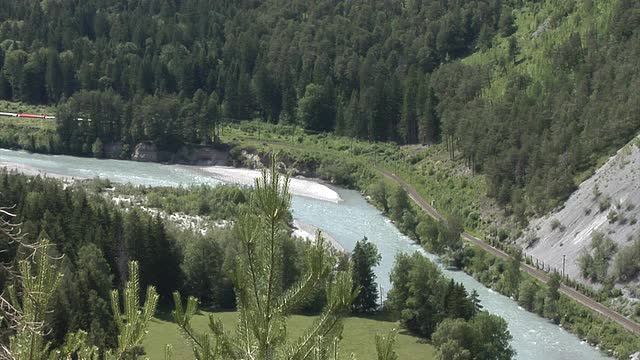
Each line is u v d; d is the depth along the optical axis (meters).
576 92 119.81
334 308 16.22
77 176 138.00
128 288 15.38
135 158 161.62
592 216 93.38
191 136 162.62
